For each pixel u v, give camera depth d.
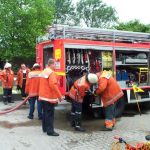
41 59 11.36
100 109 10.82
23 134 8.50
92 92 9.54
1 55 28.27
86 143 7.72
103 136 8.40
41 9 28.84
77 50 10.58
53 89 8.20
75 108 9.05
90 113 11.27
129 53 11.95
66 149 7.22
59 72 10.24
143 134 8.61
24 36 27.69
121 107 11.07
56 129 9.16
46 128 8.48
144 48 12.16
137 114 11.63
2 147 7.31
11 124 9.70
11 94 14.00
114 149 7.07
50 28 10.66
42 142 7.75
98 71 11.01
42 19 28.81
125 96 11.38
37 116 10.97
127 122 10.16
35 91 10.30
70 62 10.43
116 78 11.44
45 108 8.38
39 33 27.66
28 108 12.66
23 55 28.58
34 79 10.26
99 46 10.94
